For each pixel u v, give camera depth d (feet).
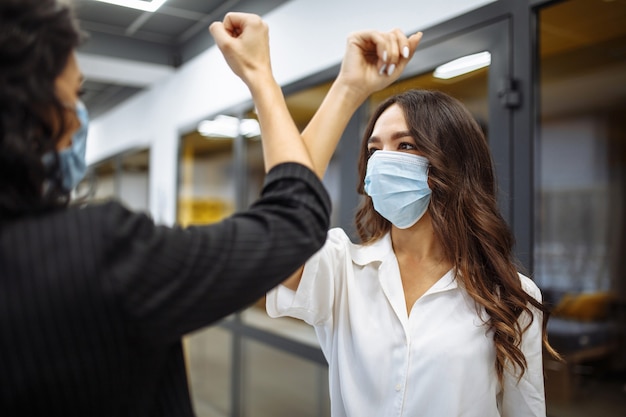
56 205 1.65
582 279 7.12
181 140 12.95
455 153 3.51
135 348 1.55
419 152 3.52
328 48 7.97
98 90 16.66
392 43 2.02
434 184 3.45
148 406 1.71
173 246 1.57
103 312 1.47
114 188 17.80
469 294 3.37
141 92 15.25
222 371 12.14
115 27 11.49
